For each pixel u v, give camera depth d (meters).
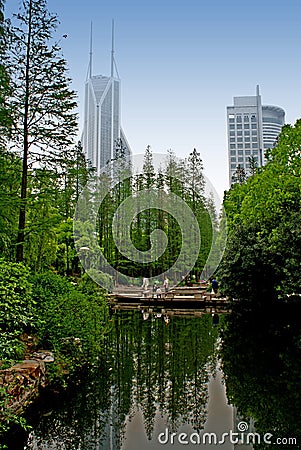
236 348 10.24
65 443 5.09
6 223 9.31
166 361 8.95
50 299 7.39
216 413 5.98
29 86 9.84
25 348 6.43
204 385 7.24
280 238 12.72
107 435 5.29
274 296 15.00
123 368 8.36
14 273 6.22
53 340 7.00
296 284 12.13
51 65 9.76
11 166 9.74
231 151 97.12
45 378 6.23
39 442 5.13
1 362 4.93
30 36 9.72
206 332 12.57
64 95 9.86
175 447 4.91
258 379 7.62
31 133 9.82
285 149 14.64
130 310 18.00
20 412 5.23
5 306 5.62
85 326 7.72
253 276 15.12
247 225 16.08
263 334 12.12
